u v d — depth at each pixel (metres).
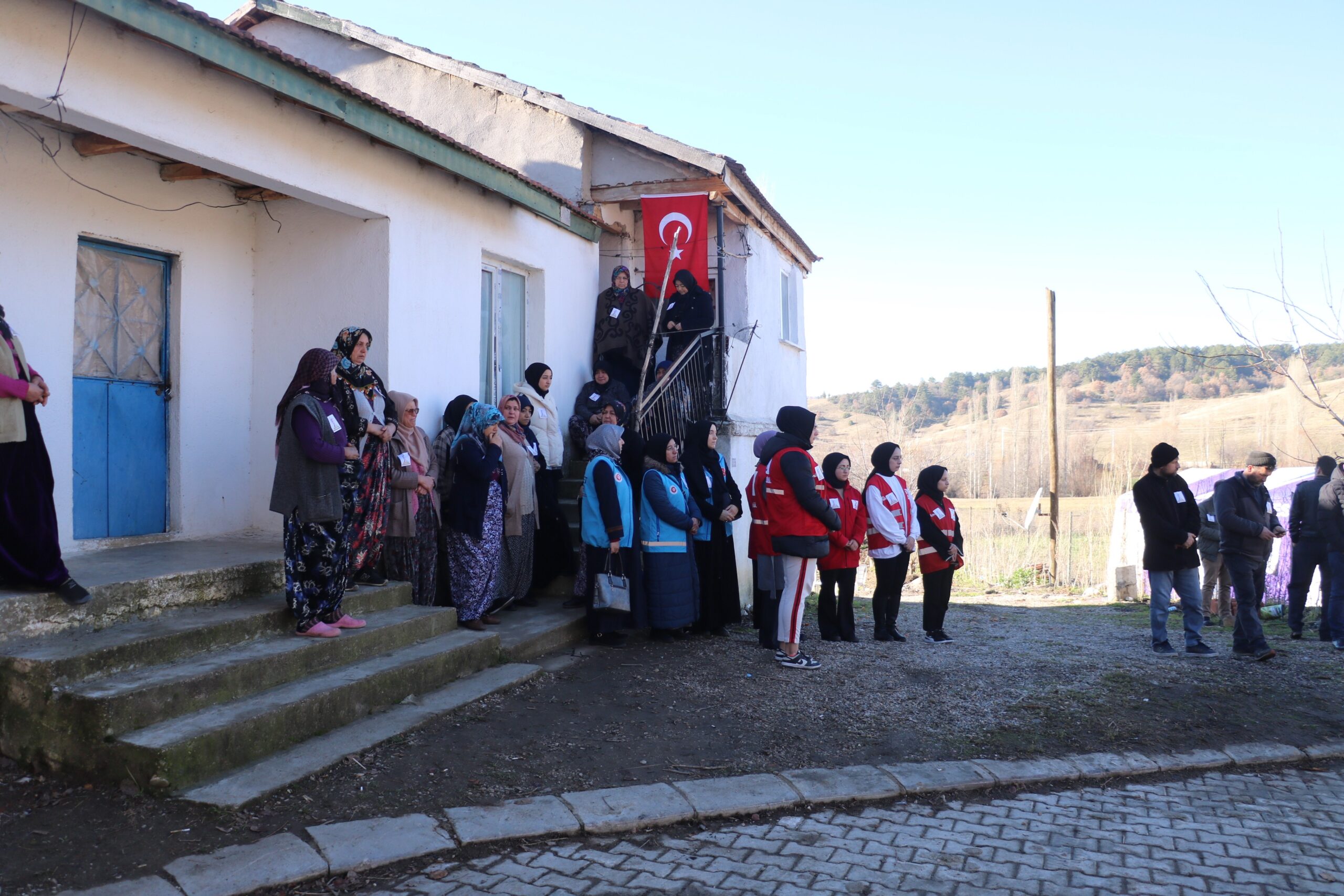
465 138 11.32
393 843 3.80
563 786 4.55
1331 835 4.40
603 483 7.31
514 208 8.85
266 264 7.39
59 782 4.11
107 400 6.36
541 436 8.61
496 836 3.95
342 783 4.32
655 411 9.64
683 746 5.20
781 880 3.74
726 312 11.83
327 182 6.48
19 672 4.25
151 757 3.98
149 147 5.38
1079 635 9.39
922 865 3.94
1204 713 6.22
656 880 3.70
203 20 5.12
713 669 6.85
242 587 5.74
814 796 4.57
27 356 5.73
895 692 6.44
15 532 4.54
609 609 7.23
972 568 17.62
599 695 6.02
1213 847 4.23
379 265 7.09
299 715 4.69
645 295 10.56
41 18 4.62
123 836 3.70
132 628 4.89
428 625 6.25
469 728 5.20
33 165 5.75
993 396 51.84
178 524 6.80
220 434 7.12
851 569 8.36
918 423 93.56
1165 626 8.23
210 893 3.34
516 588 7.58
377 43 11.48
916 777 4.88
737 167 10.42
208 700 4.55
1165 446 8.16
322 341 7.25
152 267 6.70
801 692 6.32
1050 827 4.41
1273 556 12.34
